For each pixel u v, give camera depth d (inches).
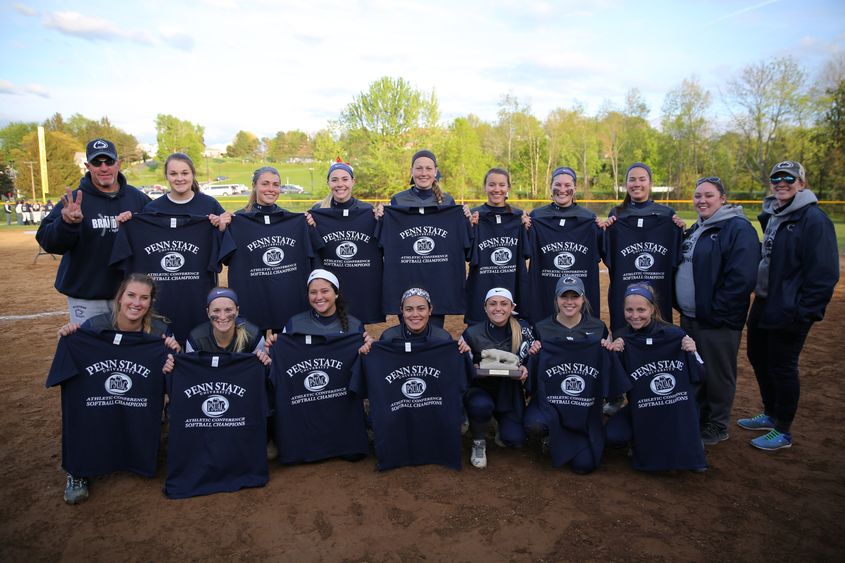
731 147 1892.2
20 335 374.0
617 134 2335.1
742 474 184.2
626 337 185.9
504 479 181.8
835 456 196.4
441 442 189.3
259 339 199.2
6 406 245.9
